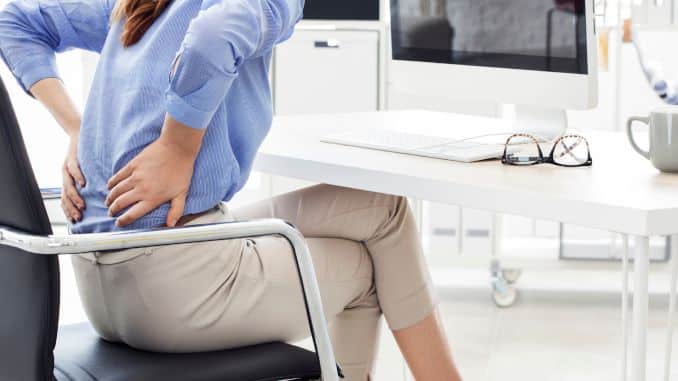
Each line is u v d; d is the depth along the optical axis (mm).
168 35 1494
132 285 1463
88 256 1498
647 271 1237
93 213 1562
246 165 1585
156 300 1458
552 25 1798
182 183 1480
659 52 2887
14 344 1322
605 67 3410
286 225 1346
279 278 1535
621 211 1239
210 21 1387
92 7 1762
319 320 1391
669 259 3490
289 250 1566
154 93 1483
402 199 1738
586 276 3777
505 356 2914
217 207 1557
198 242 1419
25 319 1291
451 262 3488
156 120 1477
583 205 1281
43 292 1261
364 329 1799
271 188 3688
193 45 1375
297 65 3527
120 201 1478
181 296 1461
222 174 1519
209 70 1387
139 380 1355
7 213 1259
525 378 2734
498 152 1686
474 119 2254
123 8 1550
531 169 1571
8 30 1755
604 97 3436
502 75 1907
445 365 1741
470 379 2723
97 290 1508
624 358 1810
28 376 1305
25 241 1210
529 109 1952
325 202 1722
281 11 1526
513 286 3482
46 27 1768
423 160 1664
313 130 2064
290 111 3557
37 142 4453
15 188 1236
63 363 1441
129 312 1476
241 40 1411
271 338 1549
